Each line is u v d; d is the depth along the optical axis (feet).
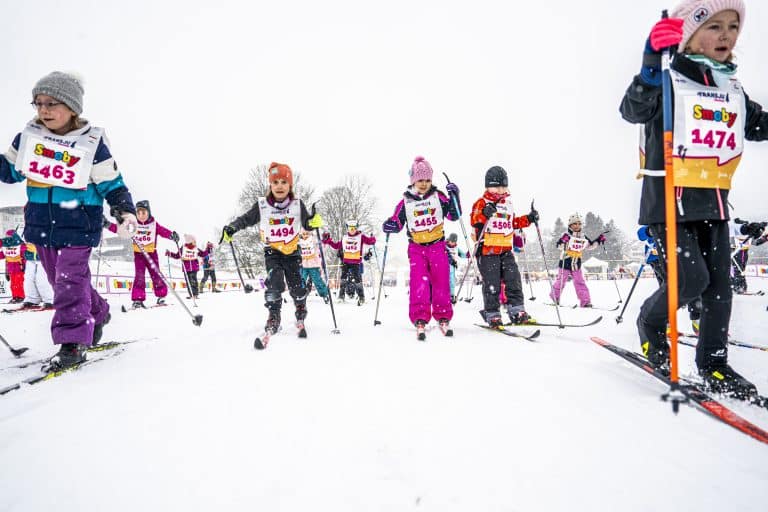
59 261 8.11
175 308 23.62
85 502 3.35
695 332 11.94
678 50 6.50
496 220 13.50
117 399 5.91
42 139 8.09
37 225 8.16
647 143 6.77
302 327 11.86
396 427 4.72
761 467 3.73
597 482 3.51
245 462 3.97
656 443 4.22
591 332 12.04
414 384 6.38
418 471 3.75
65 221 8.17
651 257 13.48
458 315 18.62
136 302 23.77
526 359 8.07
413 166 13.29
